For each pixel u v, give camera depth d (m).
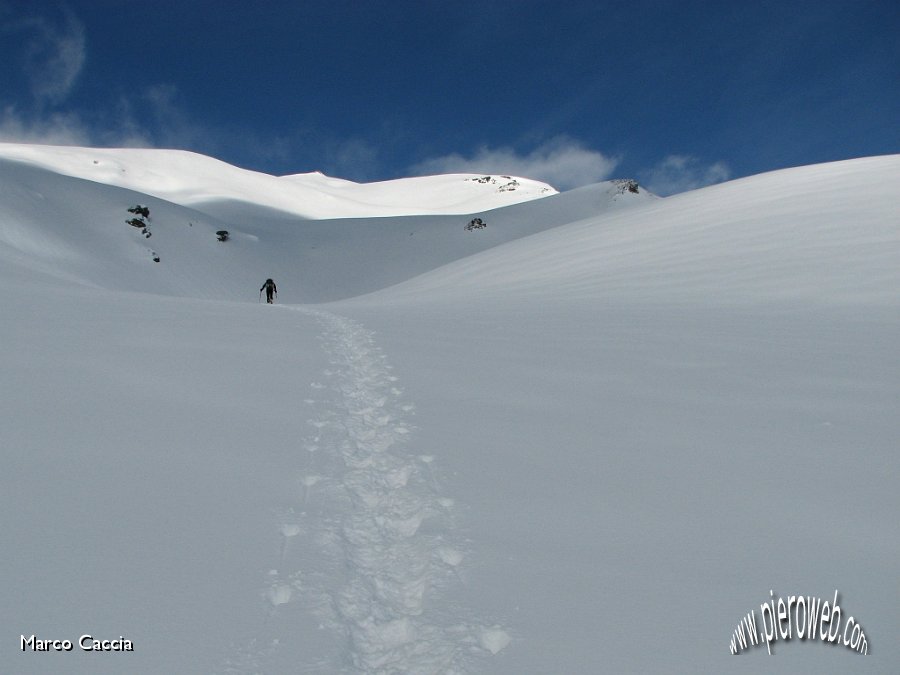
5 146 133.38
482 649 3.09
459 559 3.92
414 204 174.00
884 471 5.26
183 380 7.55
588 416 6.82
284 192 155.25
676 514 4.56
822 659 3.04
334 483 5.00
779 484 5.06
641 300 17.02
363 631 3.25
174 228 68.56
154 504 4.42
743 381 8.23
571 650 3.09
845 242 18.34
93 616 3.18
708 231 24.48
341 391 7.67
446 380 8.34
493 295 21.70
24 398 6.39
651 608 3.43
